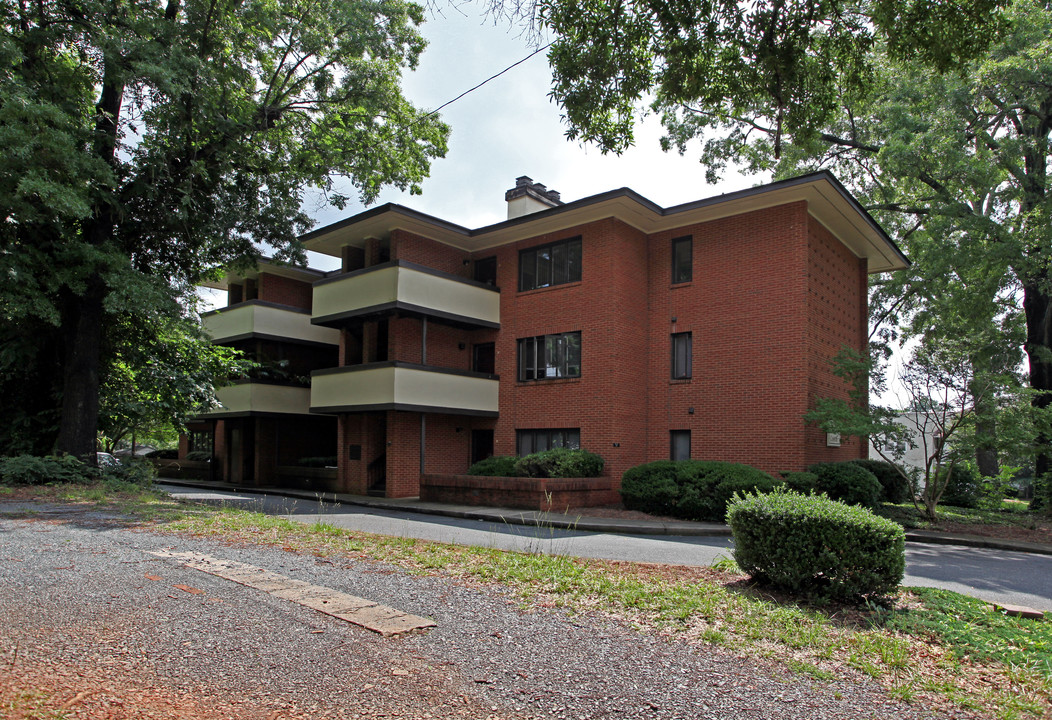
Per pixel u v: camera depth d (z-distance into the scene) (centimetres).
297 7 1639
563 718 364
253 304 2567
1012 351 2414
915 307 2784
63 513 1078
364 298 2084
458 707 373
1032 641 549
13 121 1235
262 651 446
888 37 880
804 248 1772
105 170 1396
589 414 1945
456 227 2188
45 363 1820
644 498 1653
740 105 991
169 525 966
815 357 1802
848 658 483
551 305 2088
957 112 2122
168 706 360
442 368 2066
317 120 1856
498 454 2178
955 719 387
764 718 374
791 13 873
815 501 721
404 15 1714
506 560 772
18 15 1483
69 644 445
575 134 1011
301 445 2752
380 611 541
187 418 2444
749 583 735
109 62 1408
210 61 1540
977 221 2066
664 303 2027
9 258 1368
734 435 1838
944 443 1596
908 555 1208
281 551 788
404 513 1723
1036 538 1412
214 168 1705
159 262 1905
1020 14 1925
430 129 1906
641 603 601
